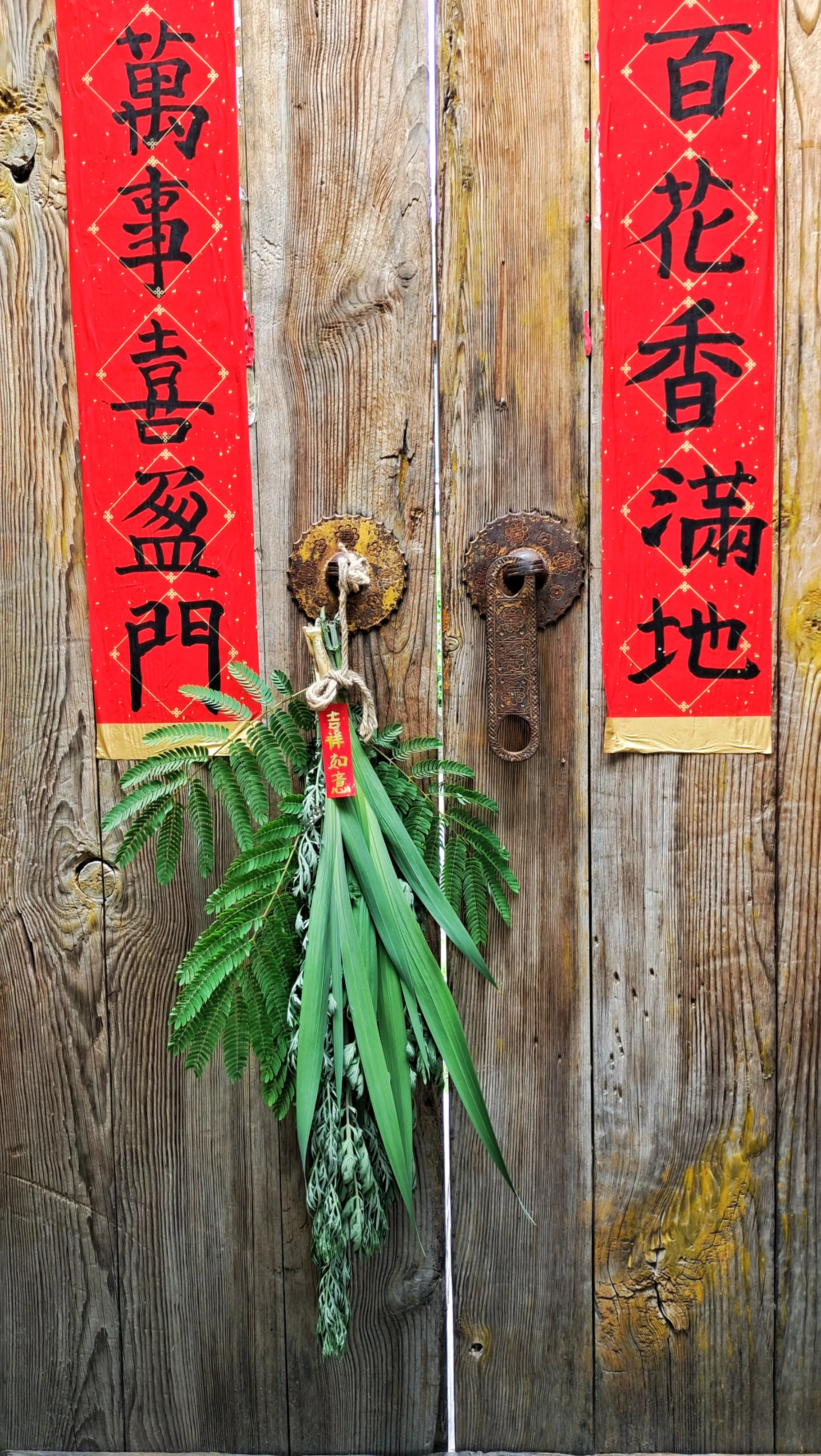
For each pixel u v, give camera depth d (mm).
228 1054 926
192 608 1054
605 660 1021
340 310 1010
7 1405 1136
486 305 998
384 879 896
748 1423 1080
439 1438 1103
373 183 995
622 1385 1085
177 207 1012
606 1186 1067
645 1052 1056
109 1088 1108
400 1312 1092
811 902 1031
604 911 1045
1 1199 1130
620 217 976
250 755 960
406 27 976
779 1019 1044
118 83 1003
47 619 1075
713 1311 1073
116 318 1031
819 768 1018
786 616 1007
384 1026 904
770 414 984
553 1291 1079
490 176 985
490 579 977
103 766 1083
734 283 974
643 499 1003
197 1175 1104
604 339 990
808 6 941
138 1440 1135
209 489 1040
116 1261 1122
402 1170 837
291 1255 1097
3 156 1024
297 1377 1108
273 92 992
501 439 1009
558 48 966
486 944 1056
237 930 912
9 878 1104
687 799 1030
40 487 1061
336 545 1025
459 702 1034
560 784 1036
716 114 956
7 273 1039
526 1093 1065
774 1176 1057
